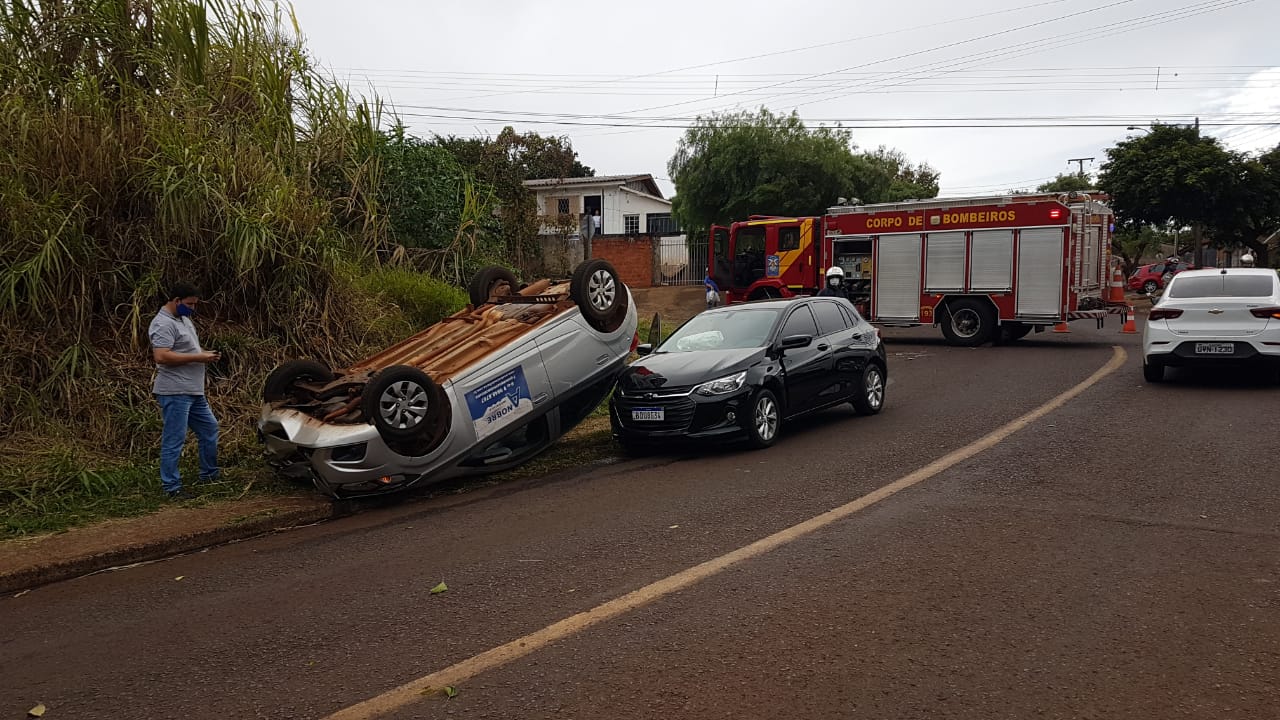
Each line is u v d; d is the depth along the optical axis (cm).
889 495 654
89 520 666
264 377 930
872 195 3225
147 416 834
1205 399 1016
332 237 1069
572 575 507
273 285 979
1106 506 601
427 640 421
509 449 825
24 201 825
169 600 509
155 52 1047
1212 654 372
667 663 383
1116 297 1884
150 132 917
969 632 403
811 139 3142
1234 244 3612
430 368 764
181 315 740
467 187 1502
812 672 368
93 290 880
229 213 914
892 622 417
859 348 1023
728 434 831
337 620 455
